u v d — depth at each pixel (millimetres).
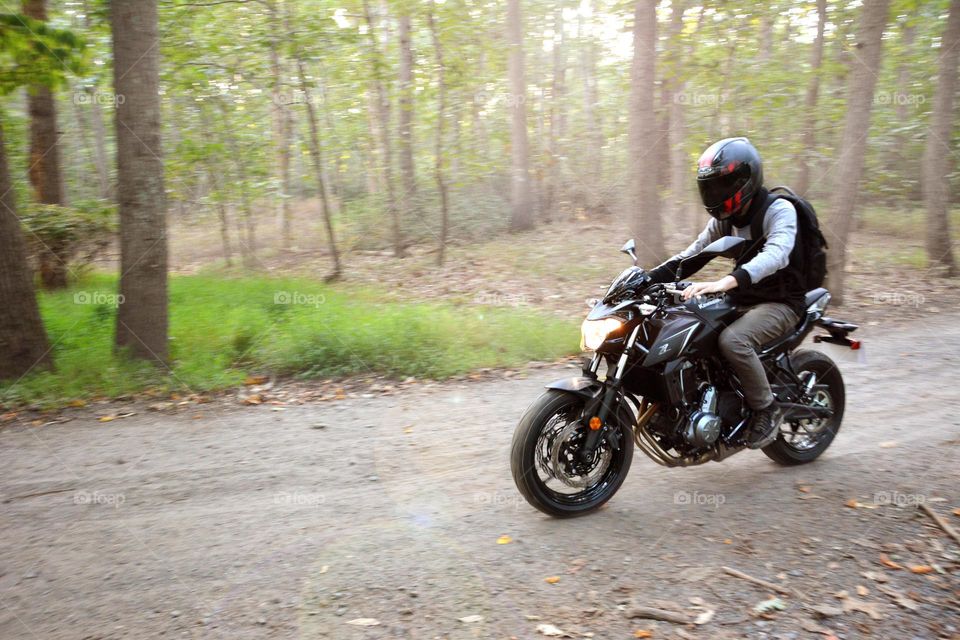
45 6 9789
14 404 5812
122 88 6586
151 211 6723
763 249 3783
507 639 2703
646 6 10344
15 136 11602
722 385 3951
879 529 3543
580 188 20719
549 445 3645
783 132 12883
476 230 16797
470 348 7414
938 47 14188
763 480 4207
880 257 13602
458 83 13008
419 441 4996
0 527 3725
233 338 7719
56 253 10633
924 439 4820
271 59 11523
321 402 6008
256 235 18672
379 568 3246
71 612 2928
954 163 13469
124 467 4562
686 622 2791
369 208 16438
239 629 2791
